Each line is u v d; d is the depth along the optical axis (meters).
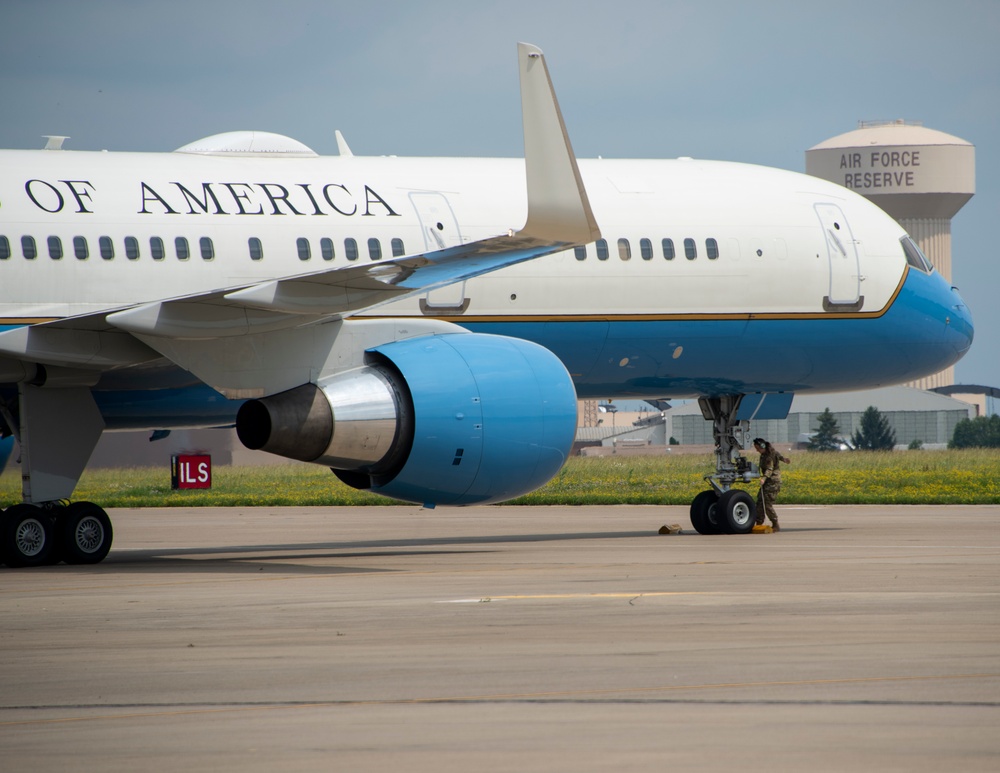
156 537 84.75
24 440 60.97
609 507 118.75
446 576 54.97
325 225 66.94
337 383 59.28
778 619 40.72
